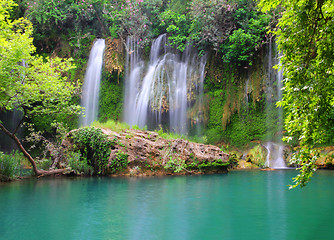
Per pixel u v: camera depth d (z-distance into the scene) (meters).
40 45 24.58
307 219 5.27
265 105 20.03
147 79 24.27
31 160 11.26
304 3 3.95
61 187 8.96
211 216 5.52
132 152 12.70
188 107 22.75
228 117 20.86
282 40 4.17
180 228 4.74
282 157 18.09
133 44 25.22
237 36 19.36
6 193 7.86
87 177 11.57
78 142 12.49
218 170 13.87
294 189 8.80
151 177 11.74
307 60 3.93
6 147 22.08
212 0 20.56
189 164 13.23
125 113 24.12
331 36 3.80
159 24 25.70
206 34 21.33
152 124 23.19
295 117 4.13
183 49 23.03
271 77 20.02
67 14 24.56
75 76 24.23
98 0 25.48
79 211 5.86
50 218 5.30
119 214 5.63
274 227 4.81
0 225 4.88
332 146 16.23
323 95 3.79
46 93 10.70
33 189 8.53
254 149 18.84
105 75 24.45
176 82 23.67
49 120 22.11
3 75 9.34
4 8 11.07
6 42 9.55
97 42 25.36
